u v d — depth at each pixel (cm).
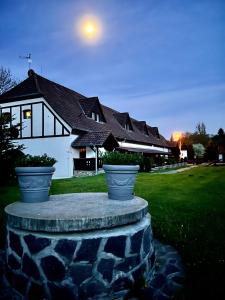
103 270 286
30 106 2094
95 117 2478
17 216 304
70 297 277
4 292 304
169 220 546
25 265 297
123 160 399
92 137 1978
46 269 284
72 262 280
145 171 2345
